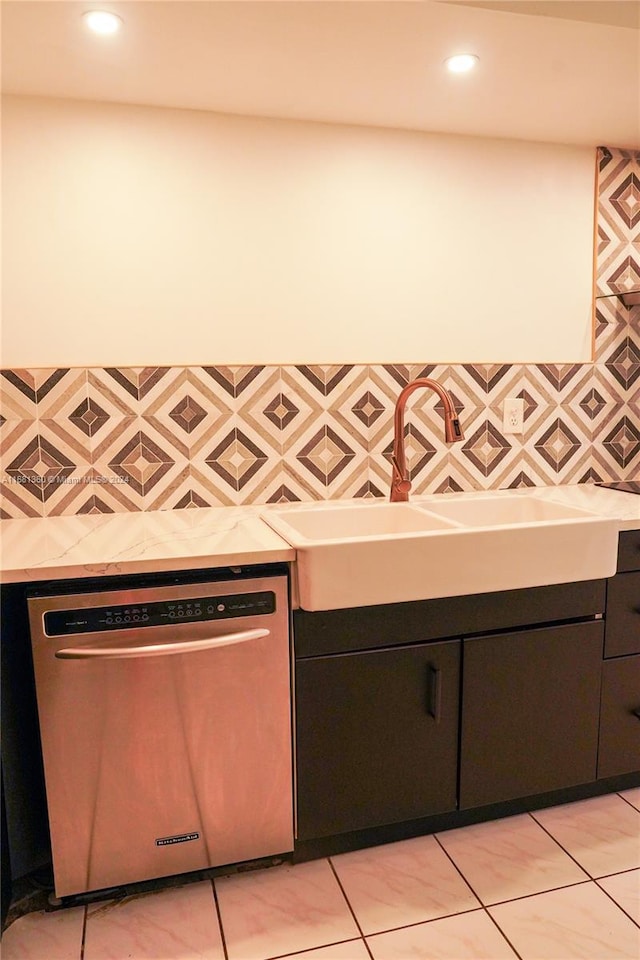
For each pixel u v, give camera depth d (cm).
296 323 208
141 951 143
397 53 161
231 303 201
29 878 162
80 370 191
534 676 175
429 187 214
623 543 179
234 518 189
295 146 202
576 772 184
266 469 209
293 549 153
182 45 155
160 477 200
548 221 227
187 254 196
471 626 168
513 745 176
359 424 215
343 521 200
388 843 176
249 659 152
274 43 155
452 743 171
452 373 222
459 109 195
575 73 172
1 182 182
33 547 156
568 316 233
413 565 156
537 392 232
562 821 184
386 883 162
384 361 216
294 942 145
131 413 196
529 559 166
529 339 230
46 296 188
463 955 141
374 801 167
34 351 189
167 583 147
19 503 191
